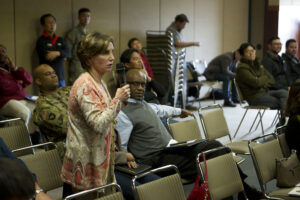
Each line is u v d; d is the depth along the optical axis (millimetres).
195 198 2371
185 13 8492
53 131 3092
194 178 2992
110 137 2025
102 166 1963
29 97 4781
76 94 1915
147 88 4793
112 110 1896
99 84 2012
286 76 5980
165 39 6715
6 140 2910
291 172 2678
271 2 9703
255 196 2996
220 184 2447
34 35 5789
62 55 5574
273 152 2834
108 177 2047
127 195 2531
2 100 4480
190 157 2949
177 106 7094
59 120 3074
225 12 9586
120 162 2645
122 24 7148
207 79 7852
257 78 5445
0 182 853
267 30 9836
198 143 2984
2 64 4586
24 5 5641
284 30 10102
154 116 2998
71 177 1984
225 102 7852
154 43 6824
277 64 5988
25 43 5688
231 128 5863
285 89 5859
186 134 3420
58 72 5590
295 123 3006
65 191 2158
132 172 2576
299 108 3027
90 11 6547
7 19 5469
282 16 9961
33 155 2412
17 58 5609
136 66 4555
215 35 9398
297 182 2686
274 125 6016
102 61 1963
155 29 7789
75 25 6363
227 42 9758
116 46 7078
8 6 5465
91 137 1948
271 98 5348
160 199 2029
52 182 2455
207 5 9070
